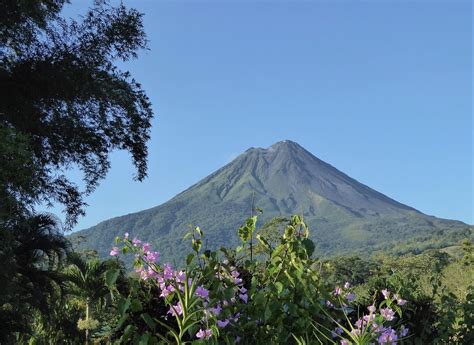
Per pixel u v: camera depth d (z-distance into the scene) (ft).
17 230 46.83
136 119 56.85
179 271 12.26
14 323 51.88
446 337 17.90
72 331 60.90
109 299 62.59
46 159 54.49
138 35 56.39
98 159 57.41
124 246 12.69
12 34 50.19
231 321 12.20
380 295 17.07
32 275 54.54
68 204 56.49
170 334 12.10
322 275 13.88
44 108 53.11
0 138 37.37
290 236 12.92
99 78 53.88
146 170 59.72
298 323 12.23
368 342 11.48
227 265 13.12
